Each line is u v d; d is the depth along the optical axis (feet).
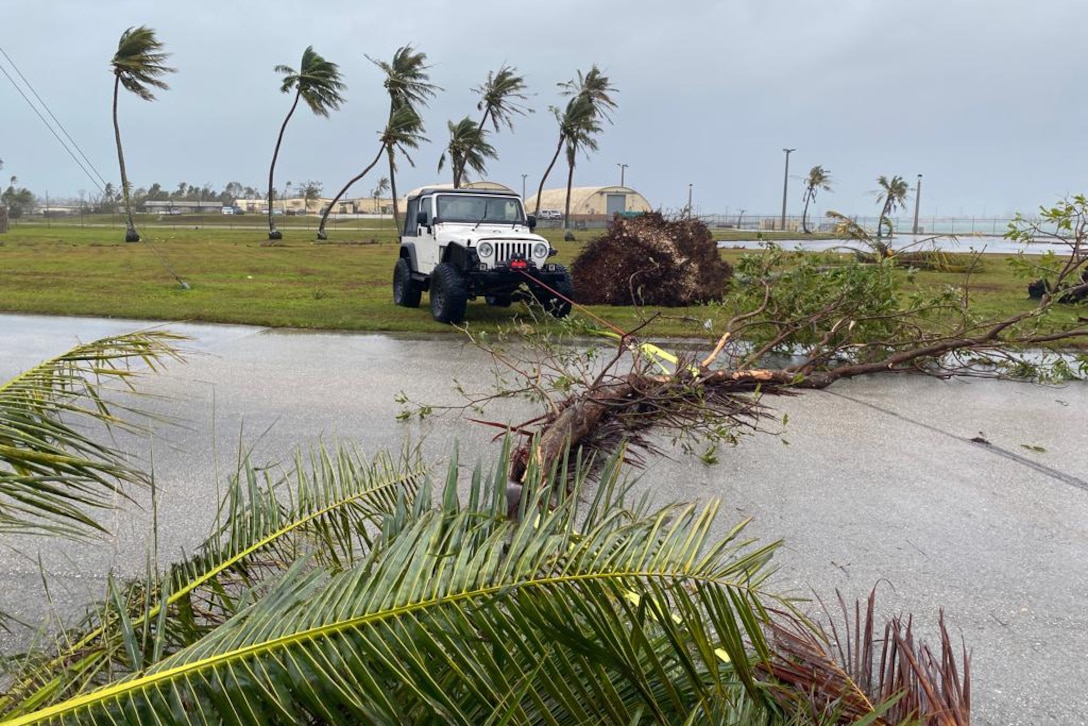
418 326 33.17
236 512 6.55
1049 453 16.51
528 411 19.02
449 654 3.98
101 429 16.62
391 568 4.20
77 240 119.44
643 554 4.42
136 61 114.62
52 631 8.35
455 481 5.43
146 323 33.83
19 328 31.76
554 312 34.09
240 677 3.68
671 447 16.06
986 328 26.16
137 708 3.62
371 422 17.81
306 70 132.98
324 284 54.90
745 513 12.61
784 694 6.15
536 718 4.65
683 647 4.30
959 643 8.86
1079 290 24.41
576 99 153.28
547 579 4.18
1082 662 8.54
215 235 147.43
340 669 3.72
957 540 11.77
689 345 28.58
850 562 10.90
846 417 19.35
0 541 10.50
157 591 5.93
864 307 22.91
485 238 33.04
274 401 19.81
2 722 3.55
